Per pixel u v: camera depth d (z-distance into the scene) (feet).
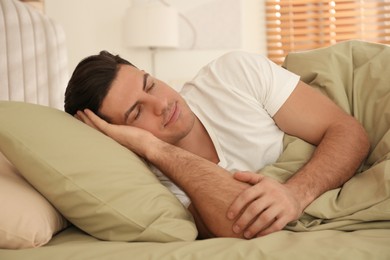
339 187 3.58
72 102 4.09
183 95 4.50
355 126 3.92
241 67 4.33
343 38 12.16
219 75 4.39
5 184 2.98
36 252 2.61
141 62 12.12
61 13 11.87
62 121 3.27
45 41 6.75
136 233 2.93
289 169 3.85
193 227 3.02
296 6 12.20
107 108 3.95
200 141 4.22
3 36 5.23
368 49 4.62
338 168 3.57
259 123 4.14
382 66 4.31
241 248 2.52
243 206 2.98
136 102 3.94
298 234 2.82
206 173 3.26
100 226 2.98
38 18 6.59
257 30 12.32
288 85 4.18
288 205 3.00
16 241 2.79
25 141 3.02
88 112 3.94
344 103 4.27
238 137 4.12
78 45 11.94
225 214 3.04
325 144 3.81
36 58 6.30
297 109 4.12
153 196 3.05
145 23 11.05
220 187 3.14
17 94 5.52
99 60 4.10
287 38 12.31
